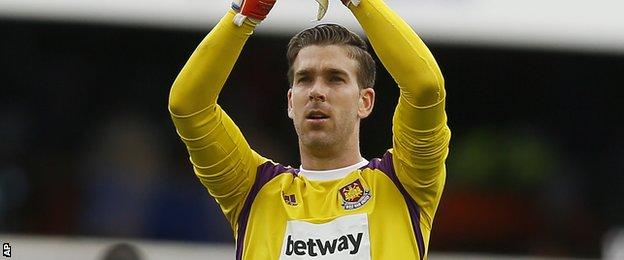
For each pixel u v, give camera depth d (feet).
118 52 96.78
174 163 95.30
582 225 96.89
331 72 40.98
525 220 95.96
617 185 98.27
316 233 40.40
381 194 41.01
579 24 85.20
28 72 95.91
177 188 93.86
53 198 94.12
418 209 41.27
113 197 93.76
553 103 99.25
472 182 96.78
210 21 83.76
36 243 86.99
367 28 40.04
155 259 88.99
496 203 96.27
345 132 41.34
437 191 41.57
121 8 83.51
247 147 42.57
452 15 83.66
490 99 99.66
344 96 41.01
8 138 95.25
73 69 96.48
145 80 97.09
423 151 40.14
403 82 39.58
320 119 40.83
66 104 96.37
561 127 99.30
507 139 98.73
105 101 96.89
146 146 95.61
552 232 96.12
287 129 95.40
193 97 40.47
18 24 92.94
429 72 39.32
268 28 82.64
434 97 39.40
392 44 39.65
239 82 95.04
